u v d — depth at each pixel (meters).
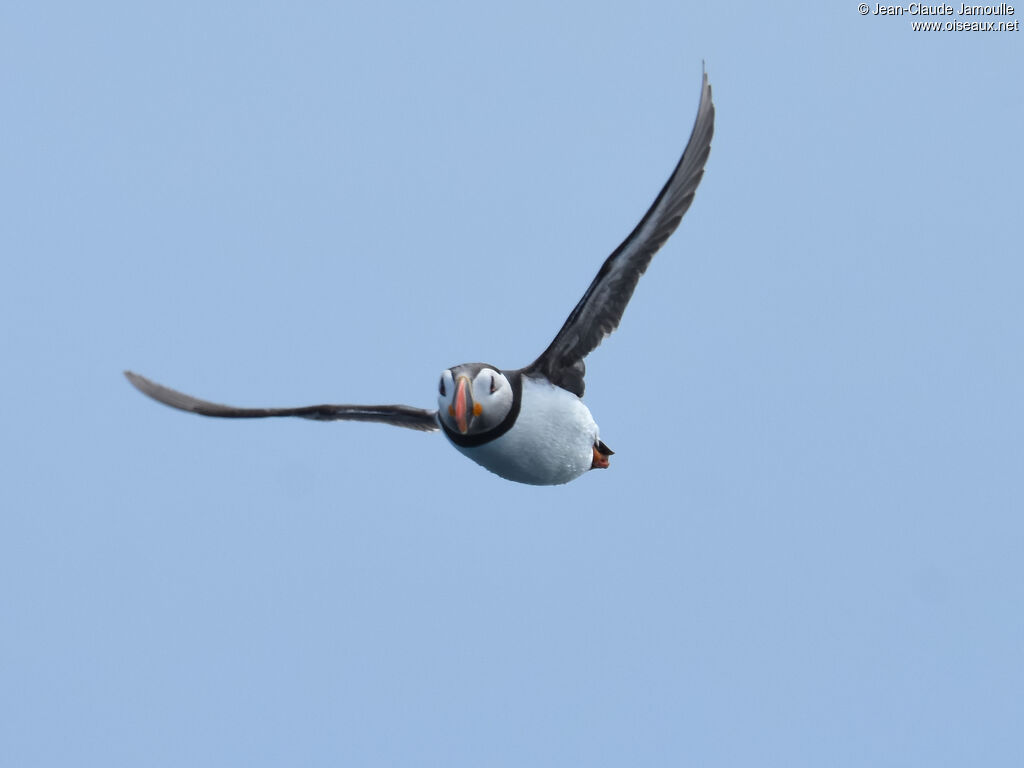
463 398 13.62
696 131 13.18
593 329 14.34
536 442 14.34
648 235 13.60
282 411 15.75
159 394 16.14
